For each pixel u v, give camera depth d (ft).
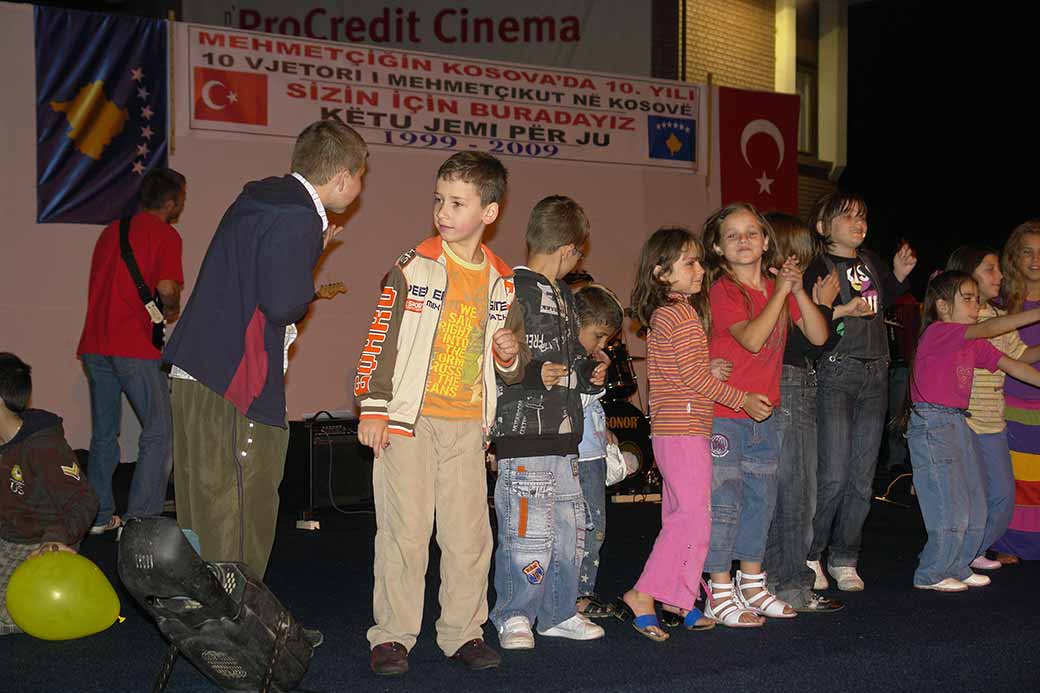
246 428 10.61
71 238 23.82
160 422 17.94
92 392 18.39
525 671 10.68
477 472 11.19
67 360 23.86
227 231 10.50
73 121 23.71
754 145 31.86
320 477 20.48
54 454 12.50
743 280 13.37
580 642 11.94
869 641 11.94
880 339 14.66
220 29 25.13
